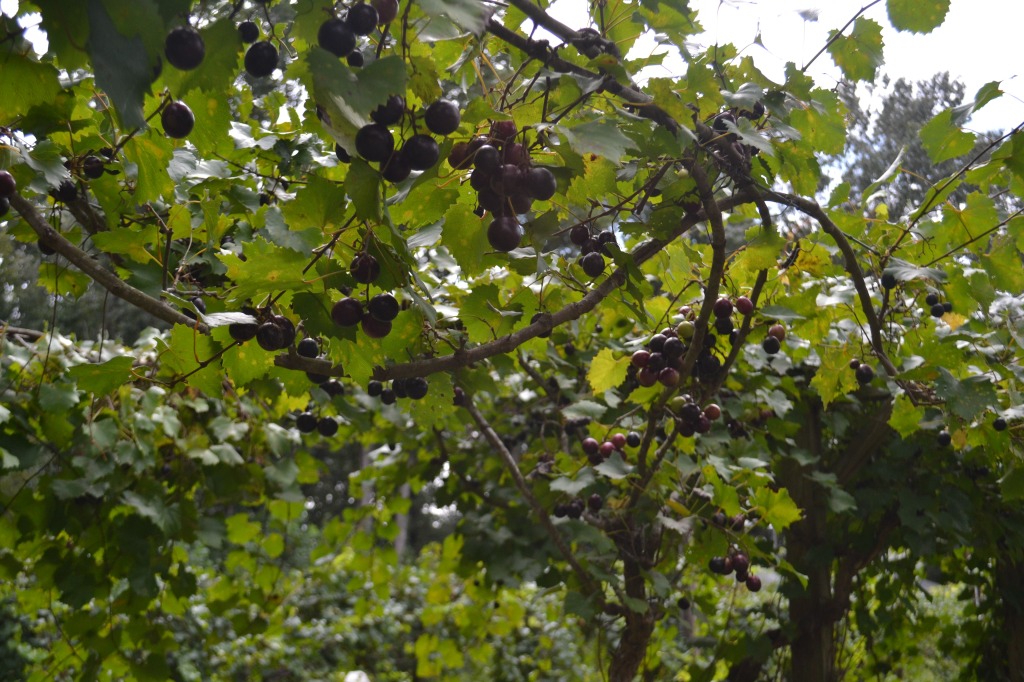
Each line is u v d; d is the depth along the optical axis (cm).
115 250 209
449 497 422
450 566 448
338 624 730
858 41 225
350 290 172
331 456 1469
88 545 307
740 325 278
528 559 382
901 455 347
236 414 369
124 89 105
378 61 128
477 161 154
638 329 340
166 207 255
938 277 283
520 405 436
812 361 351
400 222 179
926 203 277
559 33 171
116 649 332
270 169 249
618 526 331
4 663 561
